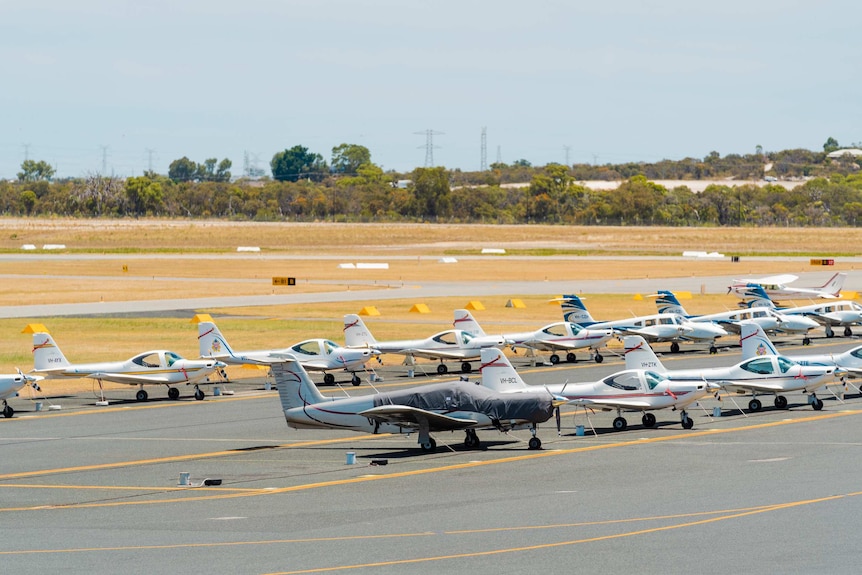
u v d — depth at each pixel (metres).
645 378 125.69
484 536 77.19
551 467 104.75
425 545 74.75
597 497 90.44
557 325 189.50
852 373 144.38
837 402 145.12
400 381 172.62
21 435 129.00
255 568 69.12
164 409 148.62
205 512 88.06
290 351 167.25
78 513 88.81
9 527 83.75
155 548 75.44
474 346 180.38
